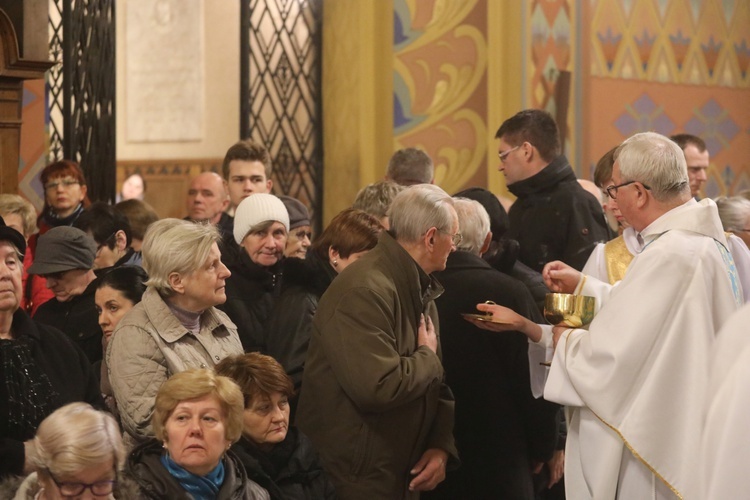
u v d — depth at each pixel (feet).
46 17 37.14
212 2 61.82
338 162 54.90
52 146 52.34
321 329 23.11
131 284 25.36
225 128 61.52
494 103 50.60
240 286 27.96
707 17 59.52
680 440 22.08
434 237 23.41
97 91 44.86
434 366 23.16
